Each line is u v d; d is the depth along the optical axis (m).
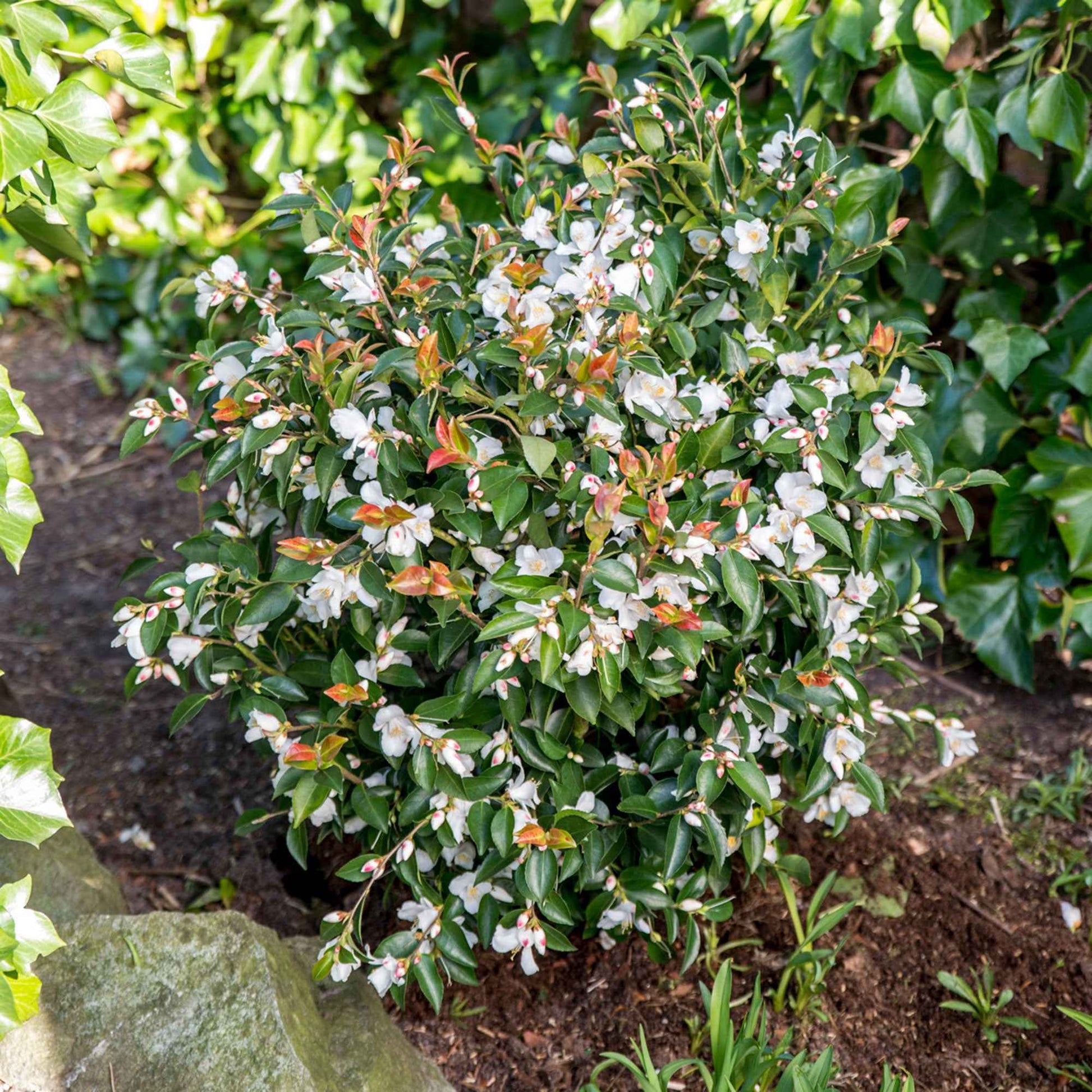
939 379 1.47
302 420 1.03
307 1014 1.01
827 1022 1.14
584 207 1.14
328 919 1.00
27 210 1.07
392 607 1.01
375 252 1.06
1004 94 1.37
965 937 1.21
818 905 1.21
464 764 0.99
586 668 0.91
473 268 1.09
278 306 1.27
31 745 0.84
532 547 0.94
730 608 1.06
